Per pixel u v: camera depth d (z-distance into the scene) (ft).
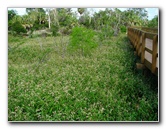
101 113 19.26
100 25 47.67
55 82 24.68
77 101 20.49
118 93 22.86
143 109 19.92
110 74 27.84
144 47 26.32
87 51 36.83
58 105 20.17
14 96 21.85
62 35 41.91
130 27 49.14
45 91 22.16
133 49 39.93
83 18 46.01
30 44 36.35
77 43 37.17
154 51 21.38
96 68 29.94
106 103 20.65
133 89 23.31
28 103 20.66
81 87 23.48
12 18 38.55
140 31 30.76
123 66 30.53
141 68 26.53
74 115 19.34
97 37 44.96
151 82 24.57
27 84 24.18
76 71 28.50
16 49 33.71
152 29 36.78
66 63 32.04
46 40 39.40
